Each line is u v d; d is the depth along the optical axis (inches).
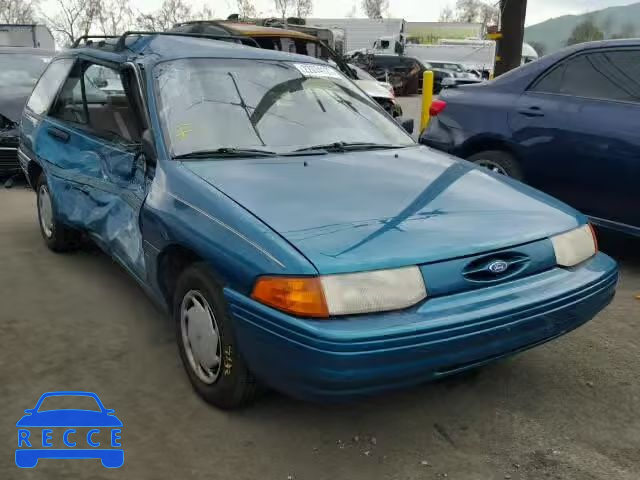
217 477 97.0
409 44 1462.8
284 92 150.5
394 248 97.1
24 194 286.8
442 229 104.4
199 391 116.0
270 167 124.4
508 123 206.7
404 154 143.2
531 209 118.2
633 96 182.9
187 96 139.1
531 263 107.5
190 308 115.6
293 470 98.8
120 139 147.7
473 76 1066.1
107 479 96.0
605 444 106.7
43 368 127.1
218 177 117.7
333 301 91.1
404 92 991.6
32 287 169.0
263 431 108.3
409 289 95.0
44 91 199.2
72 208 167.9
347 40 1453.0
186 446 104.0
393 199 113.6
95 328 145.2
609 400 119.6
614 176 181.9
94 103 163.9
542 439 107.7
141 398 117.2
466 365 98.2
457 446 105.5
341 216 104.8
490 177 133.6
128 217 136.1
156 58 145.3
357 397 92.7
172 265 123.9
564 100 196.2
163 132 131.0
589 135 186.4
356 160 133.6
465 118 219.0
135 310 155.2
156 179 126.0
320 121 148.0
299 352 90.7
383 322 91.6
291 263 93.2
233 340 104.2
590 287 110.7
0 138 286.5
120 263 146.1
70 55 187.2
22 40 775.7
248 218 103.0
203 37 172.6
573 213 122.7
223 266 101.2
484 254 102.0
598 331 147.5
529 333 102.7
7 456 100.6
